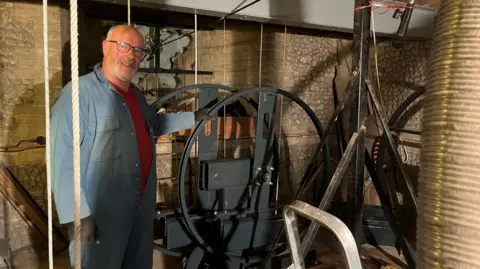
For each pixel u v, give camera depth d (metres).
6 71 2.60
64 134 1.56
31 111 2.69
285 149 3.59
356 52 1.97
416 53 3.49
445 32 0.81
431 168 0.81
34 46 2.66
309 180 2.17
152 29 3.52
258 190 2.54
